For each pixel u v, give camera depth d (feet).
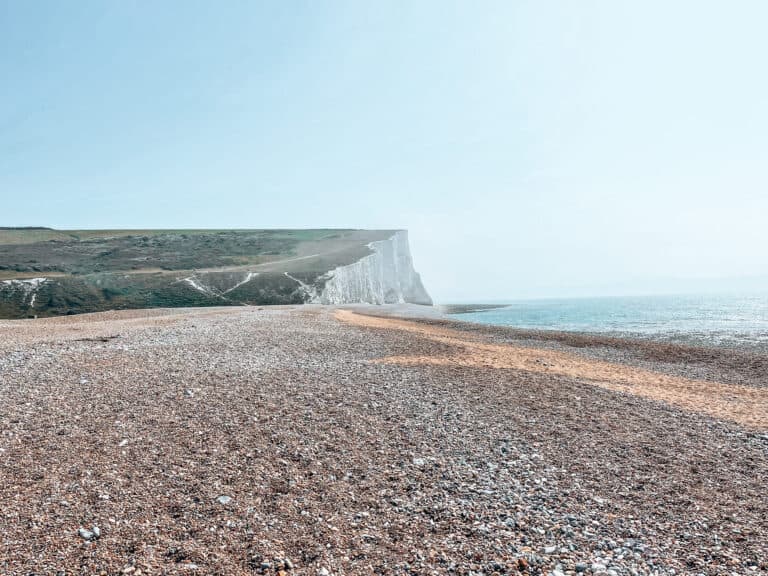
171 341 86.99
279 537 26.32
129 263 467.93
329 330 121.39
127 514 27.45
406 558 24.84
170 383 55.36
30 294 342.03
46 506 27.58
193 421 43.34
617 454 41.06
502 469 37.11
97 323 124.88
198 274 413.18
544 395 60.39
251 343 89.71
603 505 31.50
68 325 117.39
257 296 383.86
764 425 51.55
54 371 58.44
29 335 92.38
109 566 22.59
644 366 99.35
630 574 23.65
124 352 72.74
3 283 345.92
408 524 28.45
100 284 374.63
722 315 281.13
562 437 44.86
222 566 23.34
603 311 380.17
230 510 28.81
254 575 22.79
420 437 43.45
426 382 64.59
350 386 59.67
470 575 23.43
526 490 33.55
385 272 596.70
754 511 31.12
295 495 31.37
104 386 52.75
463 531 27.76
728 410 58.13
